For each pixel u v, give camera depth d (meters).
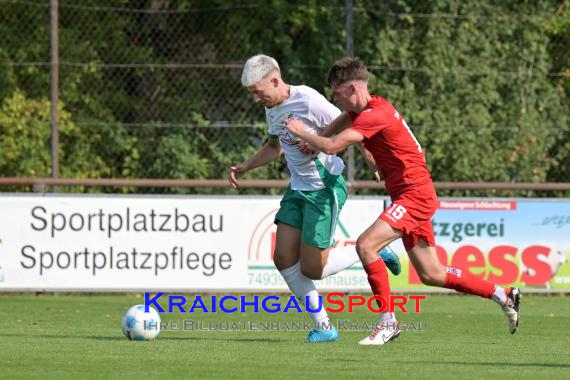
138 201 37.75
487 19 45.16
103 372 17.86
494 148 44.66
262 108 44.50
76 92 45.00
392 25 44.56
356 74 22.05
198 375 17.48
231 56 45.44
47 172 44.28
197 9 45.12
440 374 17.73
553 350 22.47
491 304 37.31
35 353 20.80
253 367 18.55
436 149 44.00
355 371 18.05
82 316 31.88
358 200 38.50
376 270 22.56
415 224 22.34
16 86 44.78
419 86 44.56
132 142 44.31
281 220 23.38
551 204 39.66
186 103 45.16
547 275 39.72
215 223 38.12
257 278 38.31
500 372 18.14
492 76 45.12
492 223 39.28
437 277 23.25
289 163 23.11
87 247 37.62
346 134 21.56
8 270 37.34
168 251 37.84
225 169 44.00
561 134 45.53
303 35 45.22
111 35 45.66
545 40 46.06
